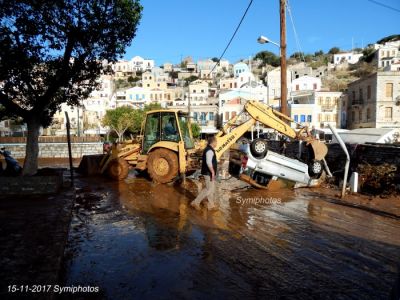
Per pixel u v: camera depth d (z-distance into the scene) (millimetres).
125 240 6762
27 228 6723
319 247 6332
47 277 4434
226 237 6898
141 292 4617
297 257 5844
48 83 11398
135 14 11172
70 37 10609
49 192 10789
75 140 32062
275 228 7504
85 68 11422
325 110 59062
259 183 12367
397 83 48750
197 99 93000
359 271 5297
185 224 7832
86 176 16703
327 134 35781
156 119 14227
